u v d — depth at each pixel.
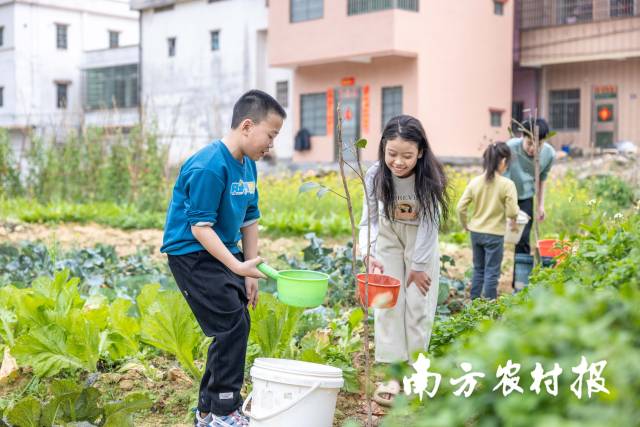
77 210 15.41
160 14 31.27
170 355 5.30
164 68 31.25
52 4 37.44
